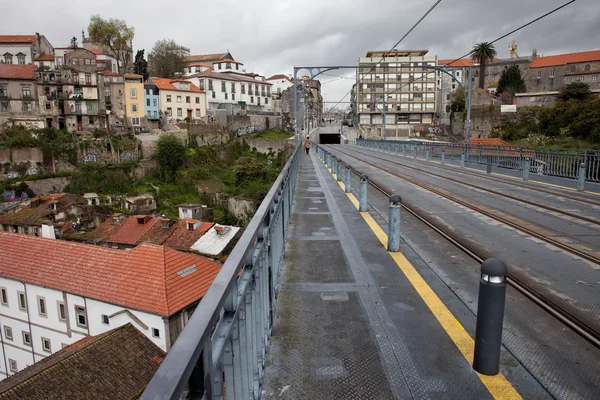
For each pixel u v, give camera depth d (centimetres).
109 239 3450
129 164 6056
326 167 2402
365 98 9544
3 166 5338
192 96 8088
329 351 366
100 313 2041
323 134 10300
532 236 812
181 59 10606
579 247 729
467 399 301
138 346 1741
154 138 6669
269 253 397
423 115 9569
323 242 721
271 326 400
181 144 6431
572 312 454
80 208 4362
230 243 3191
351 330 405
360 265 600
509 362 352
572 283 551
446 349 370
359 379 325
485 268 326
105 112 6750
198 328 150
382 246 703
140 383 1566
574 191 1441
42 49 8038
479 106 7444
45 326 2242
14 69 6281
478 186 1594
